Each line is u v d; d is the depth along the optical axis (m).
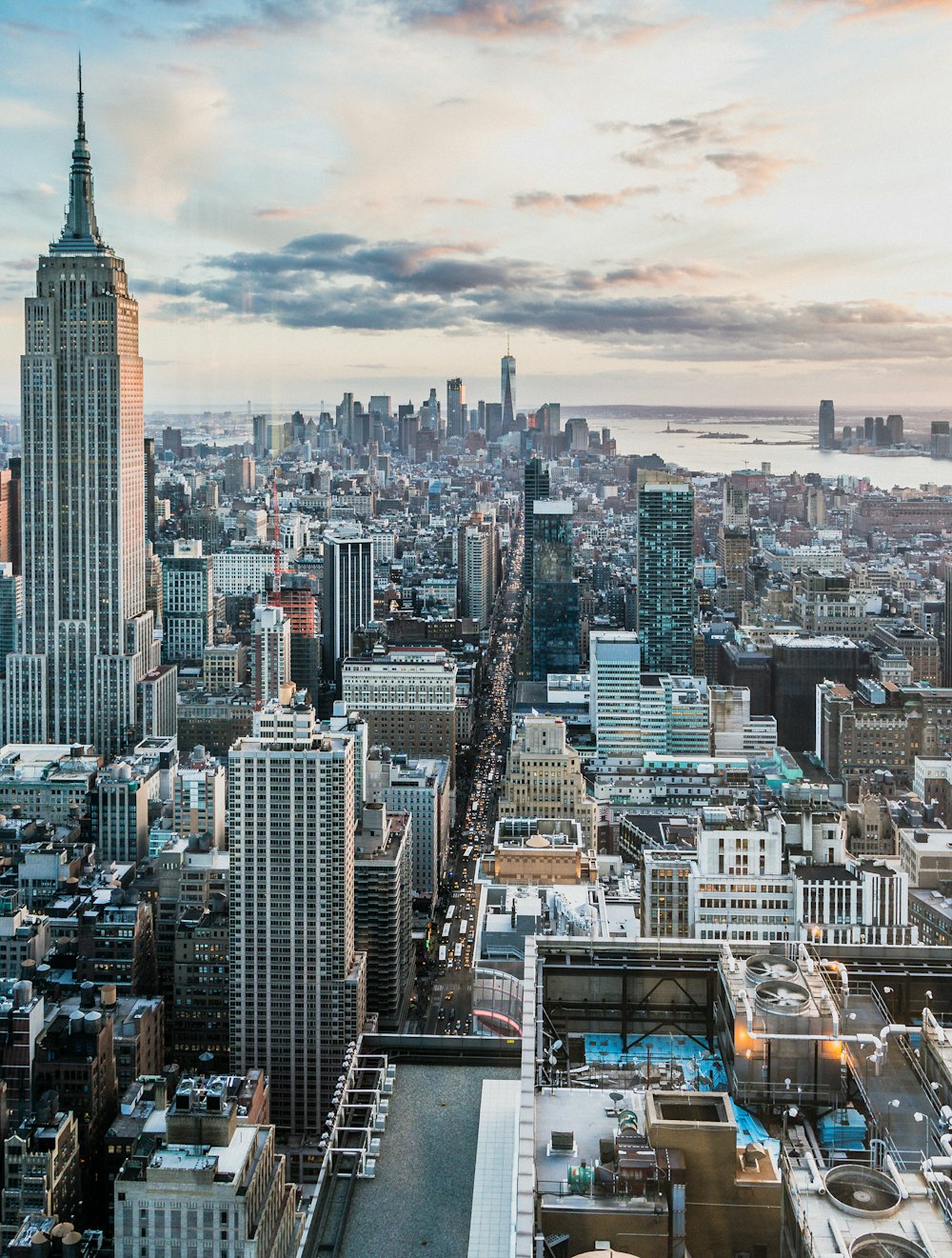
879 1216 41.84
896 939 175.38
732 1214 46.53
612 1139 49.03
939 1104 51.88
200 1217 149.38
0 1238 176.00
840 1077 53.94
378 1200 70.31
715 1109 48.44
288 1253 164.88
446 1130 75.75
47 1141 185.12
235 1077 193.25
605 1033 61.78
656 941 62.91
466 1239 67.69
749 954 62.16
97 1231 179.50
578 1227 46.06
